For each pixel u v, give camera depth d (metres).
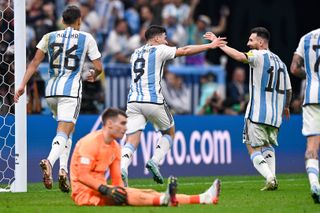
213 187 23.36
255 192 29.03
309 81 24.86
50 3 49.09
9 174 32.72
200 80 52.53
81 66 28.77
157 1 54.75
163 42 29.61
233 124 43.09
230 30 60.22
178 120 41.47
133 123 29.38
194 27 55.66
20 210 22.61
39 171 37.78
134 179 39.00
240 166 42.97
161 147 29.94
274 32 61.03
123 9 53.84
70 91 28.36
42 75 44.50
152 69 29.17
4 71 32.38
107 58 51.88
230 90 51.44
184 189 31.27
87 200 22.95
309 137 24.77
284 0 61.16
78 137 38.69
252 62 29.73
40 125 38.00
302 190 30.05
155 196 22.50
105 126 22.75
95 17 52.06
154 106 29.11
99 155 22.69
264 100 30.05
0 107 32.56
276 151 43.62
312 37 24.92
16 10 30.14
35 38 46.16
